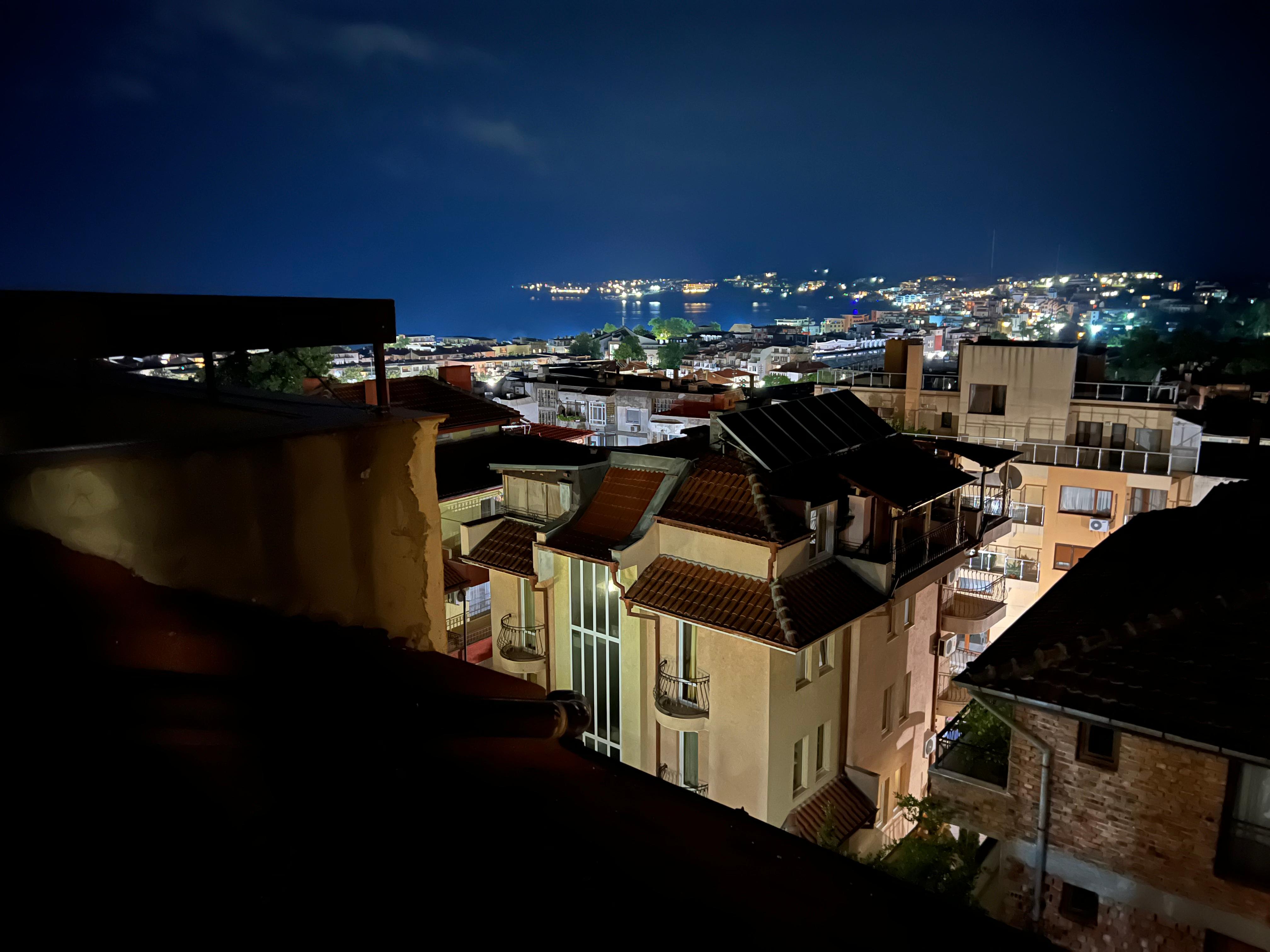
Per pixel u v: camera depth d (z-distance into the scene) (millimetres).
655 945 4664
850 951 5082
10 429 7855
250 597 6734
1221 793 12727
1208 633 13359
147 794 4211
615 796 6406
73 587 5379
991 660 14547
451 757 6059
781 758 24359
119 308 5473
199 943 3576
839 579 25672
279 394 8531
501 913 4520
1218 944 13102
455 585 32812
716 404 66312
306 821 4578
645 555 26094
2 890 3447
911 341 52781
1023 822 14891
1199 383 71688
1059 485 44938
